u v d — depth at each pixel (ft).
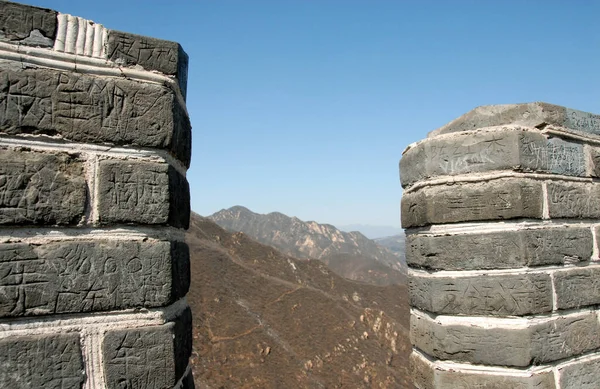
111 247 7.99
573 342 11.34
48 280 7.59
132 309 8.03
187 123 10.00
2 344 7.30
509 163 11.16
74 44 8.20
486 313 10.94
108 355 7.80
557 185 11.73
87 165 8.06
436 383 11.30
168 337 8.18
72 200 7.84
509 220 11.07
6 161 7.55
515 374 10.66
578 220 12.09
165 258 8.30
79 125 8.05
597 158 12.67
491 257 11.00
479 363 10.89
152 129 8.48
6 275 7.39
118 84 8.38
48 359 7.48
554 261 11.31
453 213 11.37
